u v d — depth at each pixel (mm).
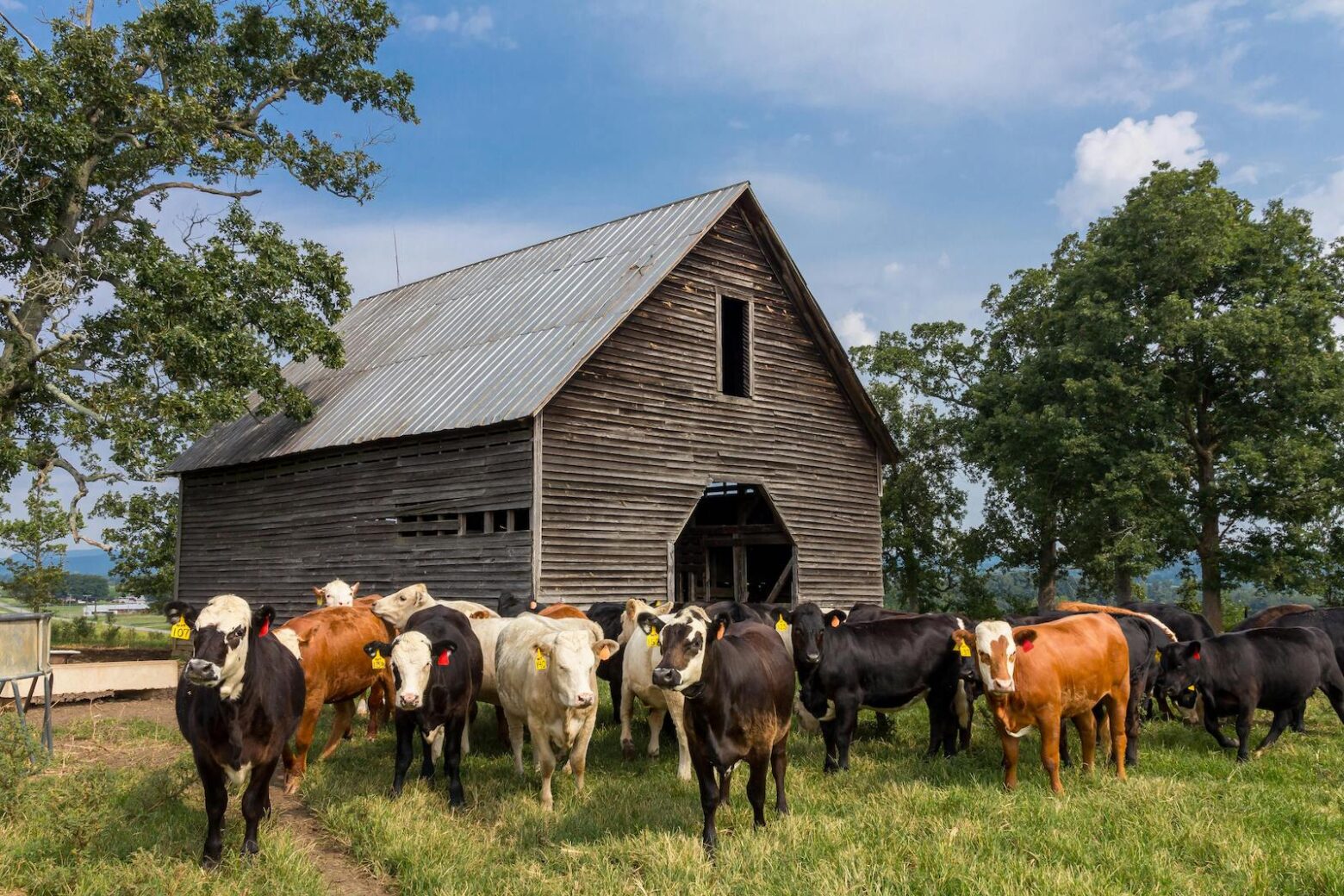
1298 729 10891
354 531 19516
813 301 21719
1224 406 28625
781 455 21141
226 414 18812
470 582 17297
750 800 6973
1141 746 9938
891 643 9266
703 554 24891
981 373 34594
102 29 19406
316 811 7727
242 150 21281
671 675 6195
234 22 23359
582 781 8312
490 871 6258
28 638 8984
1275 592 28609
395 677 7734
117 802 7645
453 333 21906
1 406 20453
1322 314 26750
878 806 7234
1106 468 27562
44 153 18562
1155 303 28469
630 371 18359
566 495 16922
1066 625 8328
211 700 6328
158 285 18938
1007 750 7934
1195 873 5770
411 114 24844
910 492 37531
